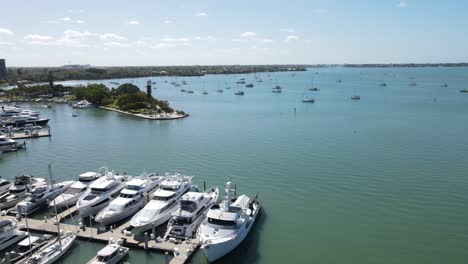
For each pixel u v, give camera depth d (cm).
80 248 4641
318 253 4653
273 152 9412
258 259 4538
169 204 5438
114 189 6012
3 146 9775
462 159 8519
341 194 6506
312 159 8706
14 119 13800
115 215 5200
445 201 6147
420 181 7081
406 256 4569
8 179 7488
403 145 9969
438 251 4669
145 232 4831
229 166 8225
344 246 4809
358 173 7612
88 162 8706
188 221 4975
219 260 4456
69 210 5619
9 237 4662
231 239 4459
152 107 17738
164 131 12600
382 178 7288
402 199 6247
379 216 5638
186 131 12562
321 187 6844
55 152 9694
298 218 5594
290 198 6350
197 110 18450
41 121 14012
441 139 10650
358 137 11106
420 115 15600
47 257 4262
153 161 8738
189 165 8356
